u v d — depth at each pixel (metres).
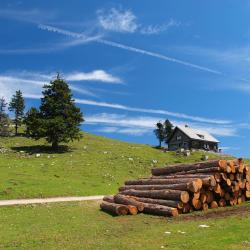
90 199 41.75
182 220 25.67
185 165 33.41
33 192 45.41
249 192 31.56
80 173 64.19
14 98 115.19
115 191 52.38
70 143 97.50
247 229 20.64
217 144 141.00
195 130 140.75
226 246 17.42
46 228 24.78
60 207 35.00
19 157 76.19
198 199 28.64
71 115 89.38
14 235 22.80
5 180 50.34
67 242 20.44
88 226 25.09
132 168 73.75
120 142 114.19
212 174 29.80
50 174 60.19
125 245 18.89
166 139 143.00
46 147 89.50
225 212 27.50
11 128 121.69
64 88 91.19
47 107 88.69
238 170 30.62
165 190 29.75
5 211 33.69
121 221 26.80
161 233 21.25
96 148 93.75
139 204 29.61
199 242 18.39
